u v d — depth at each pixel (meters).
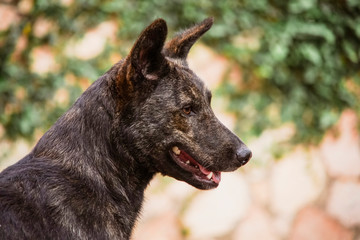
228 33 12.70
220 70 12.52
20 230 5.57
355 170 12.24
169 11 12.79
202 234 11.47
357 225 11.90
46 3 12.72
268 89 12.68
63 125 6.34
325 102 12.76
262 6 12.77
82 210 5.90
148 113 6.41
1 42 12.71
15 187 5.80
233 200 11.70
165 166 6.59
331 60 12.89
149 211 11.50
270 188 11.94
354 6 12.84
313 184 12.05
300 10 12.73
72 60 12.59
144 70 6.39
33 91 12.55
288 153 12.24
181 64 6.98
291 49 12.83
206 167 6.58
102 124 6.31
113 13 12.85
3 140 12.39
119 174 6.39
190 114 6.61
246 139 12.23
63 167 6.07
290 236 11.68
